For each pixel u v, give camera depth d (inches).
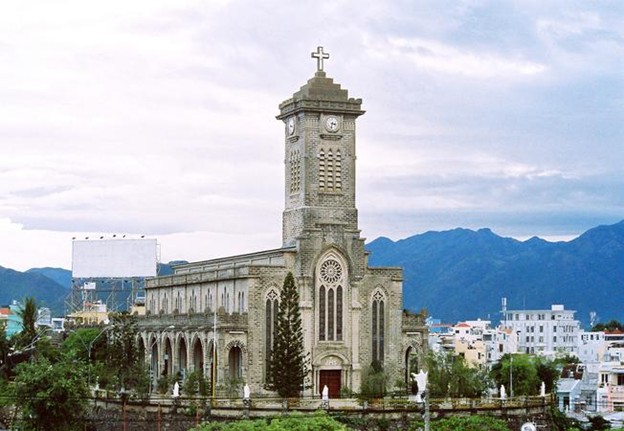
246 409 6348.4
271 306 7613.2
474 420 5836.6
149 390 7859.3
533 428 5329.7
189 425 6422.2
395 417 6387.8
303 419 5413.4
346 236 7790.4
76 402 5940.0
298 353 7190.0
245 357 7534.5
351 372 7726.4
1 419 6225.4
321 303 7711.6
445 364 7662.4
